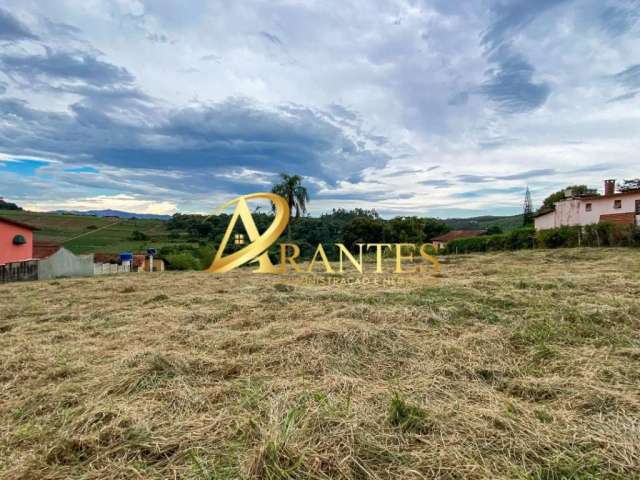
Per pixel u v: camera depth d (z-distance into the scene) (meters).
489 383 2.38
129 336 3.54
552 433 1.68
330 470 1.43
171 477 1.45
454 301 4.58
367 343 3.00
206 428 1.76
